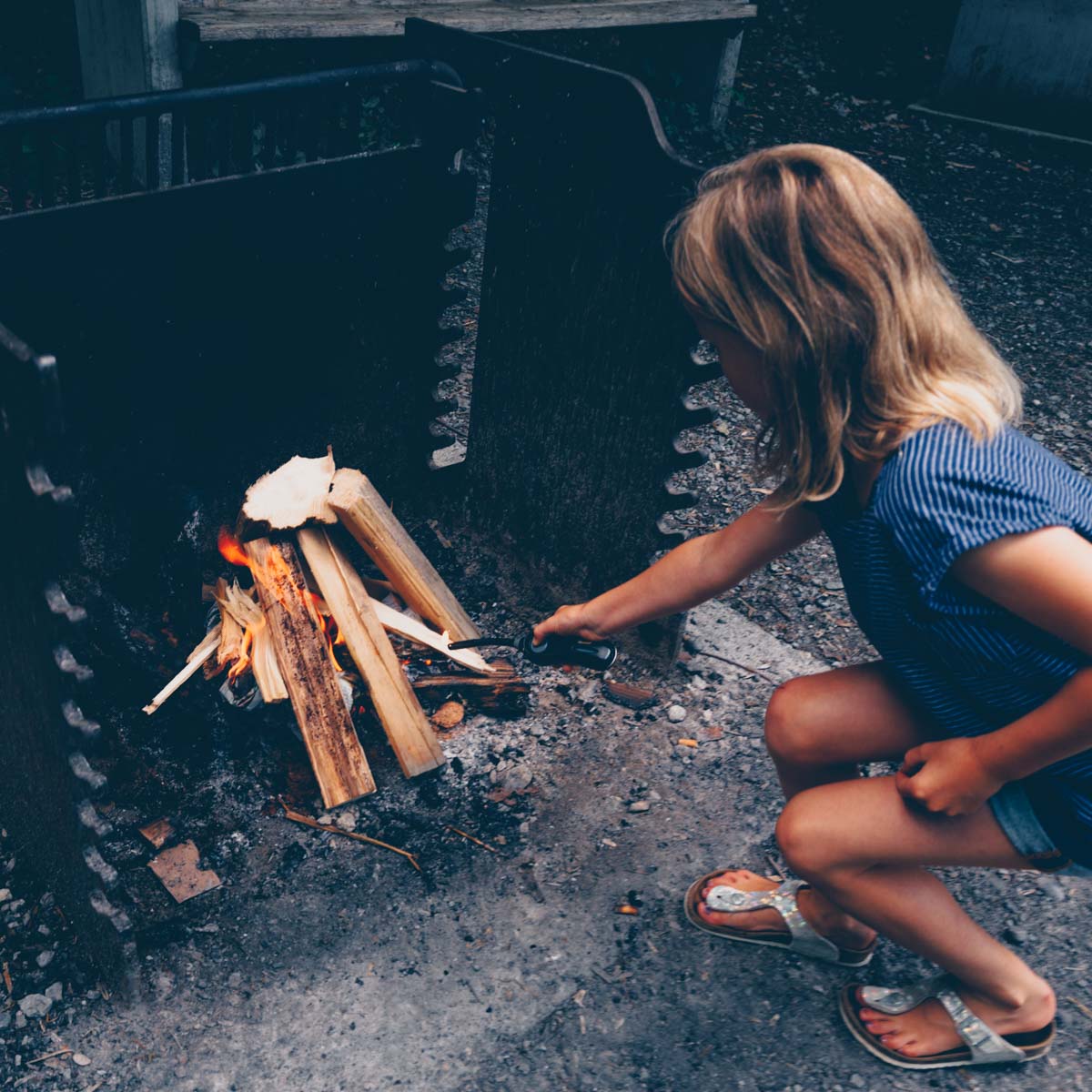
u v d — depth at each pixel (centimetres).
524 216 248
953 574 133
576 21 502
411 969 196
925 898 168
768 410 143
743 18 601
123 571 246
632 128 216
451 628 261
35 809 185
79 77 501
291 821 221
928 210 604
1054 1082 183
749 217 129
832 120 709
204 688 235
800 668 276
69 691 151
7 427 138
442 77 246
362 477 258
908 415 131
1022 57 699
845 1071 184
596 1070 182
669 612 193
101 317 215
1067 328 493
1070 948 206
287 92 229
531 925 206
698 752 247
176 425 240
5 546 150
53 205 216
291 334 247
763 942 203
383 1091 177
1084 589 124
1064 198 637
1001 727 151
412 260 259
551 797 233
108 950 181
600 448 255
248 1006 188
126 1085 175
